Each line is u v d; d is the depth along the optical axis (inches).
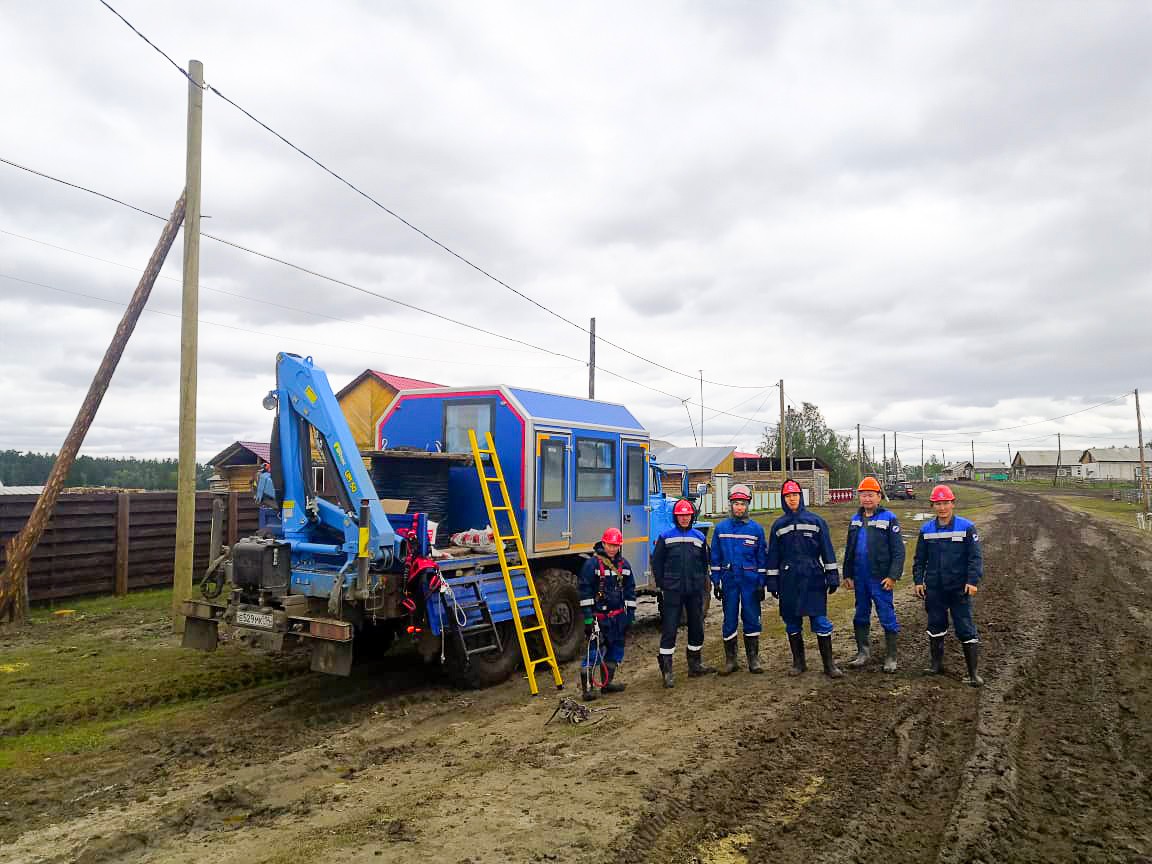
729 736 234.8
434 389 368.8
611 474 394.9
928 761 212.4
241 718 264.4
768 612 496.7
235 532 608.1
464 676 296.5
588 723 253.0
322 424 282.5
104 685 304.5
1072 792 192.5
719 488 1614.2
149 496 559.8
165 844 166.9
